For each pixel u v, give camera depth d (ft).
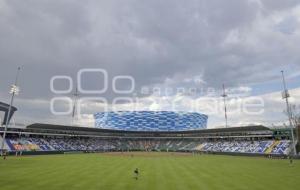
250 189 98.58
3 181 110.22
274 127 372.79
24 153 317.22
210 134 474.90
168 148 514.27
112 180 117.08
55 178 120.57
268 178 127.75
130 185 104.68
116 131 499.51
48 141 399.44
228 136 445.78
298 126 329.52
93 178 122.52
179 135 521.65
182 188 99.71
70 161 222.69
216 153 400.26
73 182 110.11
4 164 188.55
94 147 458.50
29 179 116.67
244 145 406.62
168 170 162.09
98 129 468.75
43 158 257.14
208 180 120.16
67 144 420.77
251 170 163.84
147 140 542.16
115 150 485.15
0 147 315.99
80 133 450.71
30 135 388.78
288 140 355.97
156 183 110.52
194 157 308.60
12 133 356.18
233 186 104.73
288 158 289.33
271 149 349.41
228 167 183.73
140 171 155.22
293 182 115.44
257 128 389.80
